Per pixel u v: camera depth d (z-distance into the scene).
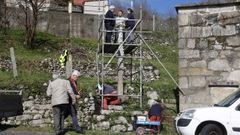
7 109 15.99
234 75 18.70
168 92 22.75
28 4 32.59
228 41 18.88
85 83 22.33
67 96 14.77
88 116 18.62
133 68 26.70
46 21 35.16
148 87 23.00
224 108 14.55
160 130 17.73
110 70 26.47
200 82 19.16
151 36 34.88
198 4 19.22
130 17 21.23
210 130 14.41
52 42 31.89
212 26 19.12
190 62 19.36
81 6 42.72
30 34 31.00
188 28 19.45
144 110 19.38
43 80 20.80
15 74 23.55
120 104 20.08
